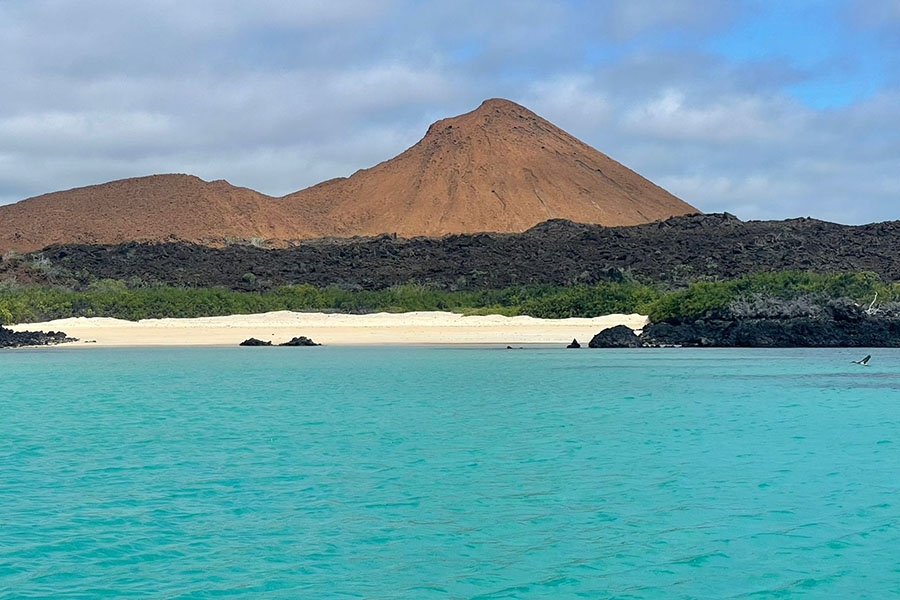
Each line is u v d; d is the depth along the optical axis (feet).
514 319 240.12
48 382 126.72
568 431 80.84
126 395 110.42
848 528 49.26
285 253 415.44
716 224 431.02
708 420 87.61
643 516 51.62
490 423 85.61
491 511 52.65
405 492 57.16
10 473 63.10
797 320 193.67
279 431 81.20
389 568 43.01
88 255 397.19
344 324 237.45
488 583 41.22
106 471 63.67
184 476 61.93
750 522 50.39
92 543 46.55
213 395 109.70
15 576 41.78
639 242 398.42
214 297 270.67
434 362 156.97
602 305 247.50
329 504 54.24
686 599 39.47
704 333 193.98
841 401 102.99
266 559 44.21
